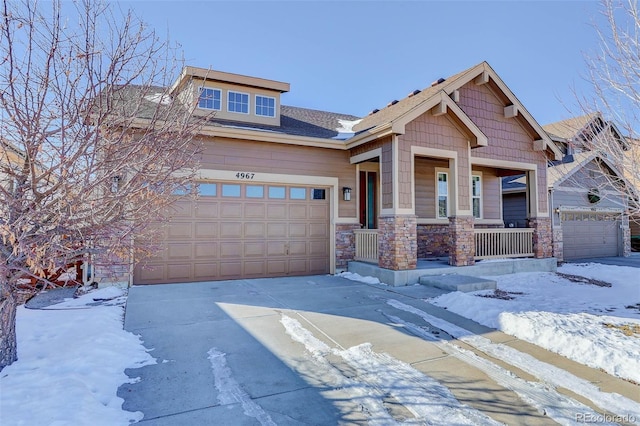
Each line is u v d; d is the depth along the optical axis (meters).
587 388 3.59
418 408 3.19
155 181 4.09
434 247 12.80
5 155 3.31
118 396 3.35
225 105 10.60
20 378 3.43
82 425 2.72
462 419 3.02
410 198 9.09
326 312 6.24
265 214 9.88
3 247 3.28
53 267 3.31
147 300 6.98
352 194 10.84
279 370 3.96
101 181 3.50
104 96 3.68
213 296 7.38
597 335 4.81
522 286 8.96
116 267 7.95
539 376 3.85
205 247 9.19
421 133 9.34
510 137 11.68
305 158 10.23
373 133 9.24
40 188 3.46
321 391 3.49
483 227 13.62
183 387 3.55
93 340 4.54
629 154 5.36
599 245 15.85
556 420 3.02
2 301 3.58
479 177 13.77
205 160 9.04
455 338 5.01
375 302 6.98
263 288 8.27
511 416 3.07
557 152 12.01
